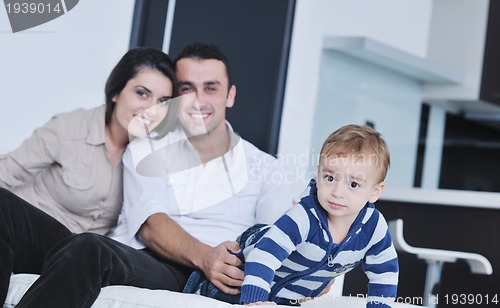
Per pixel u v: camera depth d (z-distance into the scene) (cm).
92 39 416
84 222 284
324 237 203
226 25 395
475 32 674
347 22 582
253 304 190
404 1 653
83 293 195
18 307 190
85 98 416
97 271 201
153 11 414
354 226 204
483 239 438
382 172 203
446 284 444
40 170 281
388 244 211
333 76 577
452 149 720
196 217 272
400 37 652
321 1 534
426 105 697
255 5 391
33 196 283
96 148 279
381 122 626
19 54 392
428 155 695
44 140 278
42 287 193
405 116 650
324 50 565
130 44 416
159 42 411
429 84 671
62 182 278
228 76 303
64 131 278
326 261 208
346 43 548
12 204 234
